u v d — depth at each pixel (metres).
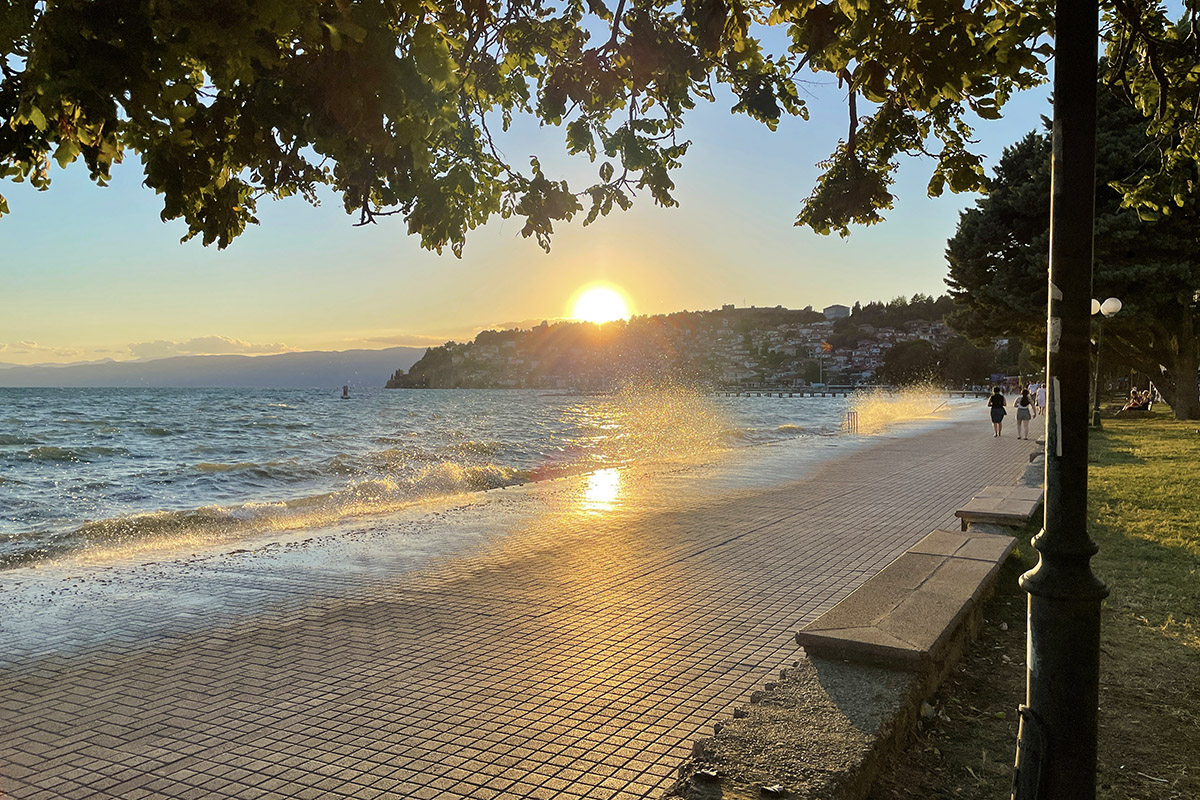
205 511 11.66
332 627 6.13
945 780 3.43
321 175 2.43
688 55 3.14
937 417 46.00
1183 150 4.82
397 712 4.46
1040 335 38.97
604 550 9.12
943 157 3.78
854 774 3.01
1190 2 4.34
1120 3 4.08
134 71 1.53
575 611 6.59
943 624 4.48
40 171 2.05
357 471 19.16
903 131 3.75
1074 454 2.47
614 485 15.32
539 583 7.56
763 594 7.12
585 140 3.52
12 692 4.80
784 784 2.89
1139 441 22.52
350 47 1.70
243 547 9.34
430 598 7.02
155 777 3.71
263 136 1.99
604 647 5.63
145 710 4.51
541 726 4.27
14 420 46.78
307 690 4.80
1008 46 2.79
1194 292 32.41
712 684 4.89
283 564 8.41
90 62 1.50
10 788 3.59
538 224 3.02
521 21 3.41
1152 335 35.19
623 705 4.55
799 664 4.17
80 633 5.99
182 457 23.84
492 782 3.63
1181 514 10.28
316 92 1.87
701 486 15.15
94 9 1.49
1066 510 2.49
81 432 35.84
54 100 1.54
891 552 8.91
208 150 1.92
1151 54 4.31
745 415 56.47
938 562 6.07
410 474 17.53
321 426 45.09
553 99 3.34
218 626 6.18
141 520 10.95
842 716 3.50
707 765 3.05
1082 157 2.40
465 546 9.39
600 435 31.72
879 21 2.67
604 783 3.62
